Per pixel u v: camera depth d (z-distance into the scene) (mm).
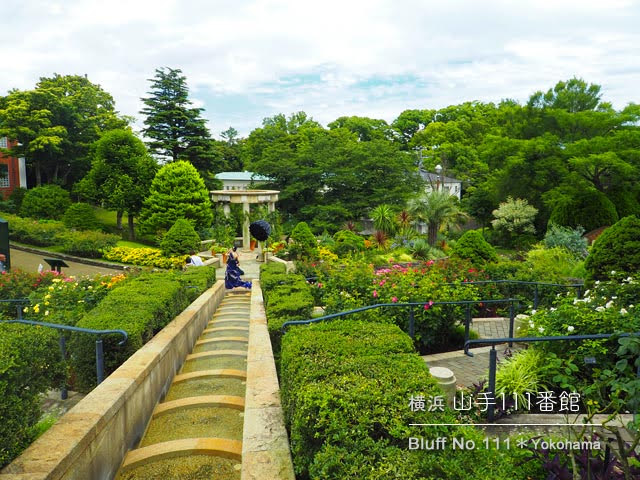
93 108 38219
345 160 32781
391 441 2301
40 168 36844
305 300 6992
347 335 3707
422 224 33000
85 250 21938
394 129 63281
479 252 14133
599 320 4801
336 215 31109
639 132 25000
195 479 3008
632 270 9086
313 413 2445
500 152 30078
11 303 9281
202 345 6965
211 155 32281
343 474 2033
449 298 7145
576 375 4672
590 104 32188
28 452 2537
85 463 2756
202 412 4141
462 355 6496
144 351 4539
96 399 3250
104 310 5531
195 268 12906
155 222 25812
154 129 31812
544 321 5207
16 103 32156
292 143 45156
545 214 30500
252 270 18641
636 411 2787
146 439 3730
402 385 2668
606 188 27438
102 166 27531
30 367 2936
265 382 3938
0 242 15609
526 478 2662
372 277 8680
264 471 2543
